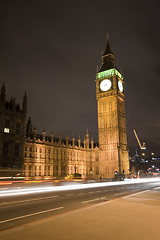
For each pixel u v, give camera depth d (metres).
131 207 17.09
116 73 128.12
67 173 111.88
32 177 92.62
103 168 117.50
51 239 9.11
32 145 97.38
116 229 10.62
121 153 117.56
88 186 47.56
